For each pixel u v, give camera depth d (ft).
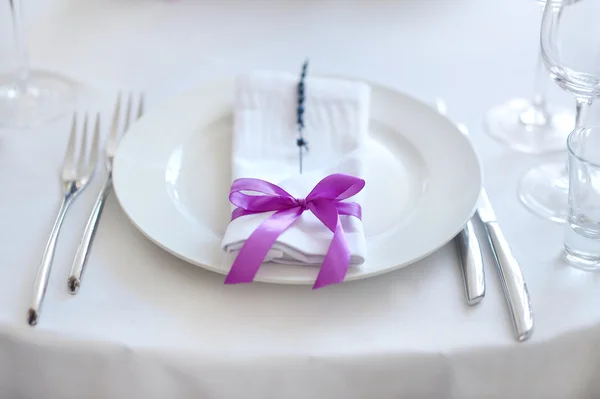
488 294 1.77
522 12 2.77
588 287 1.79
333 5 2.82
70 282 1.75
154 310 1.72
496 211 1.98
